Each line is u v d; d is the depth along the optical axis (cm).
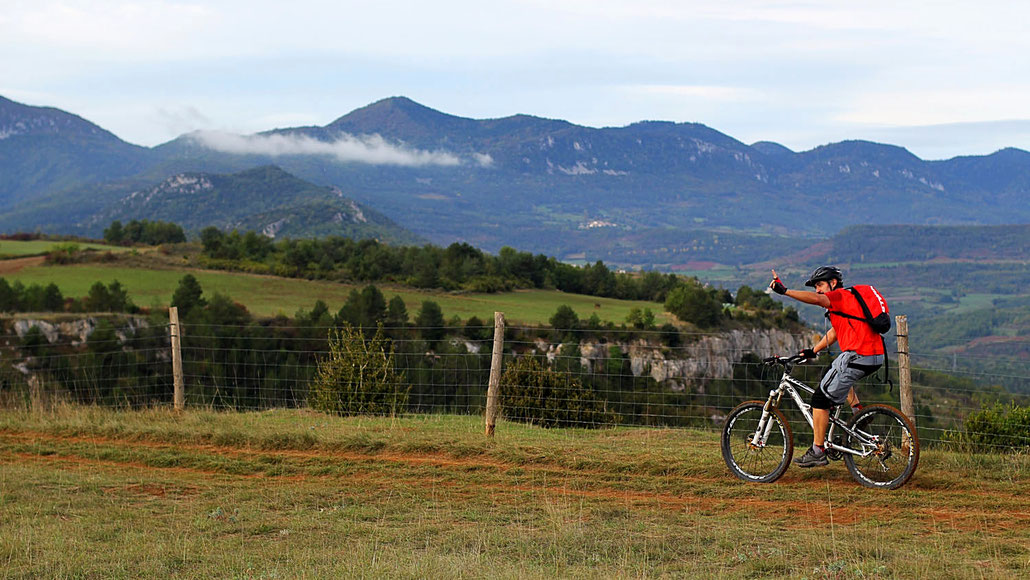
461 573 636
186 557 715
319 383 1575
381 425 1317
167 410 1489
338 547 744
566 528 774
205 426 1302
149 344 5816
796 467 945
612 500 888
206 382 3644
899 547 695
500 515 846
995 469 915
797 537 734
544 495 911
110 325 6762
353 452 1141
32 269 11081
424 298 10219
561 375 1680
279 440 1196
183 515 875
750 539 734
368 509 882
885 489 859
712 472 956
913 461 842
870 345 840
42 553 733
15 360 4866
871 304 840
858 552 682
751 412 938
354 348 1603
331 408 1520
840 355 857
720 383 2703
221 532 810
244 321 7575
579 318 8538
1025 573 615
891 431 863
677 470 972
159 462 1138
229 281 10738
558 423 1581
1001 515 789
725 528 770
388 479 1011
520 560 693
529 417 1638
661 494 907
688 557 701
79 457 1188
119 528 827
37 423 1378
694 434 1226
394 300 7869
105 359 4803
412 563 660
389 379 1580
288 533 799
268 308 8819
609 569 659
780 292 873
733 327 8312
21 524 837
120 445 1234
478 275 11931
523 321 7975
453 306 9525
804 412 898
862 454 861
